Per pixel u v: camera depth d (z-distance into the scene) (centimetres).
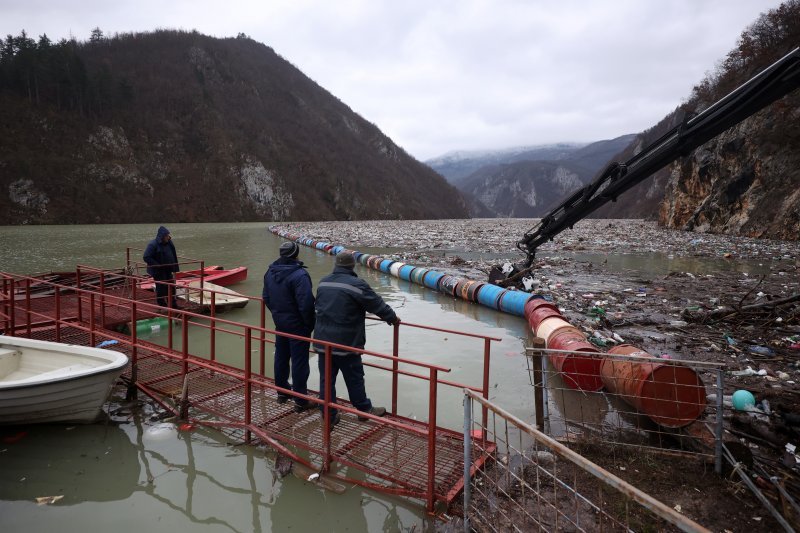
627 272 1825
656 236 3856
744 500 368
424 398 614
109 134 8850
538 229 1438
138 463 457
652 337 863
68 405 497
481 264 2061
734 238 3550
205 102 12356
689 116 955
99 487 418
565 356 612
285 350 544
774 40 4616
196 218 8975
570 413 554
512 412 567
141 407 573
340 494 408
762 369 682
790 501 343
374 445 465
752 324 929
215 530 364
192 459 465
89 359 559
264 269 1920
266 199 10788
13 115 7731
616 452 445
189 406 550
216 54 15950
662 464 424
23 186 6850
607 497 375
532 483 400
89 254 2512
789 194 3462
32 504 395
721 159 4359
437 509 384
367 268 1941
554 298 1263
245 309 1122
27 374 590
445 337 905
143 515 381
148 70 12625
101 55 12744
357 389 489
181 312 542
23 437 502
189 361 539
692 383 469
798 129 3547
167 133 10356
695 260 2239
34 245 3080
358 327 478
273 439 476
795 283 1498
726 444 409
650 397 470
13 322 753
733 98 884
